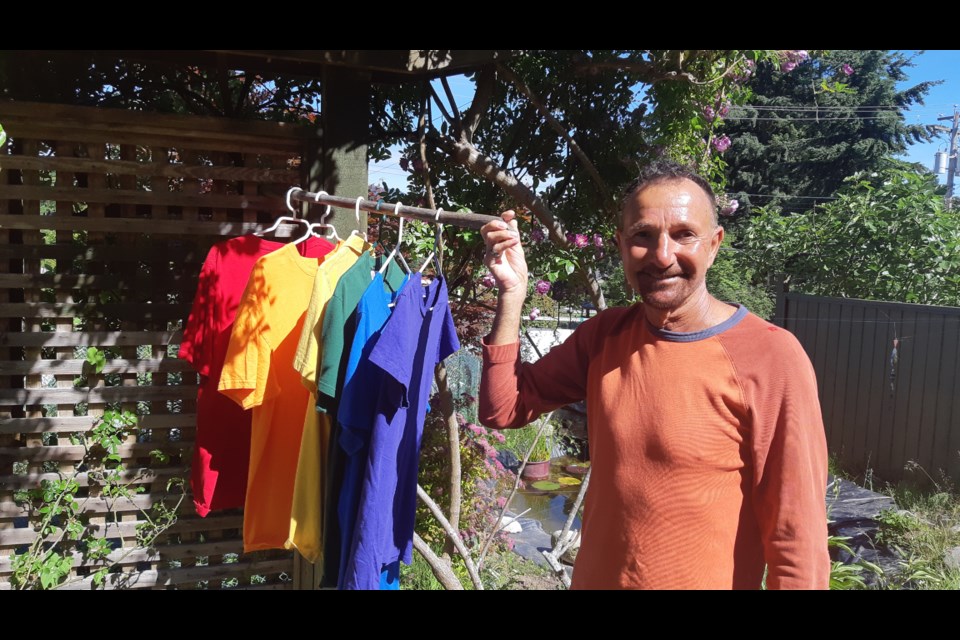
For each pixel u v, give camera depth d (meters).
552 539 5.06
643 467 1.43
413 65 2.83
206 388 2.68
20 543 2.90
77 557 2.96
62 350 2.93
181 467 3.09
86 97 3.46
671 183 1.43
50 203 3.82
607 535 1.48
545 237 3.67
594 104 3.67
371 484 1.85
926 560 3.90
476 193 3.75
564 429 7.34
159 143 2.86
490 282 3.73
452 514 3.52
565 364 1.73
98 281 2.90
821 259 7.78
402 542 2.04
